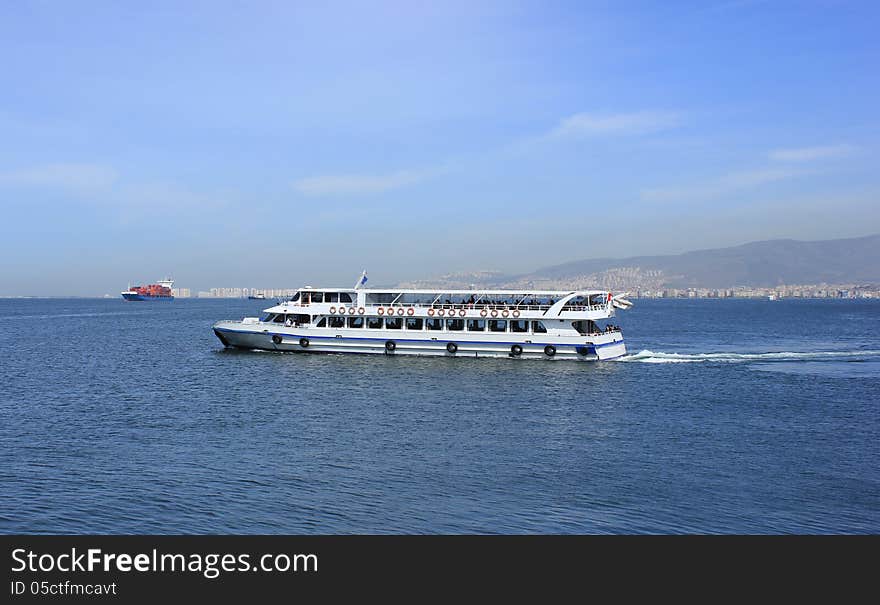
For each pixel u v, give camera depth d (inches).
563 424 2078.0
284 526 1251.8
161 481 1466.5
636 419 2160.4
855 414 2250.2
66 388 2714.1
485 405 2377.0
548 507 1341.0
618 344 3563.0
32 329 6525.6
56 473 1514.5
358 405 2357.3
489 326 3489.2
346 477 1507.1
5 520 1256.2
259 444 1790.1
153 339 5187.0
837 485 1477.6
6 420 2076.8
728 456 1706.4
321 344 3619.6
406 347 3521.2
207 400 2438.5
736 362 3617.1
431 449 1756.9
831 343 5201.8
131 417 2134.6
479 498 1385.3
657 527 1258.6
